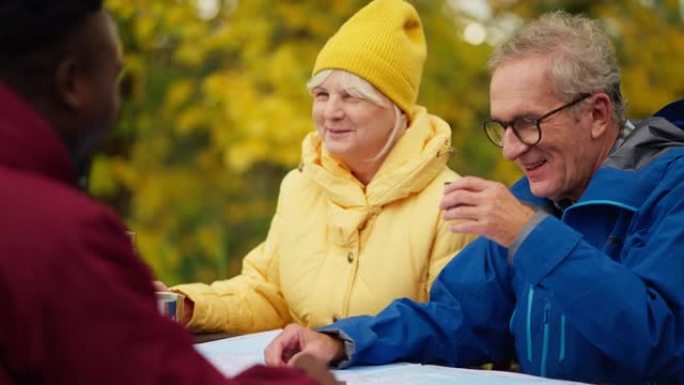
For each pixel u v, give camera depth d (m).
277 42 5.18
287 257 3.04
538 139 2.38
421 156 2.88
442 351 2.55
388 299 2.87
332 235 2.97
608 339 2.15
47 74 1.38
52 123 1.40
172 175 5.53
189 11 5.22
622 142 2.44
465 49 5.15
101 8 1.42
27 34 1.35
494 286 2.61
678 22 5.58
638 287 2.14
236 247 5.52
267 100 4.83
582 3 5.41
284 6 5.09
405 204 2.92
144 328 1.29
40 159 1.33
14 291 1.22
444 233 2.85
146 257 5.32
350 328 2.44
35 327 1.23
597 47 2.43
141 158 5.48
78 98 1.40
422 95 5.04
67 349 1.24
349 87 2.91
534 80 2.37
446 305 2.61
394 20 2.97
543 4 5.43
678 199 2.26
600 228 2.38
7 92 1.33
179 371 1.30
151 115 5.43
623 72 5.32
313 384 1.50
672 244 2.21
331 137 2.95
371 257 2.90
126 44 5.34
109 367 1.25
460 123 5.14
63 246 1.24
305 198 3.08
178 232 5.49
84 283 1.25
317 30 5.09
